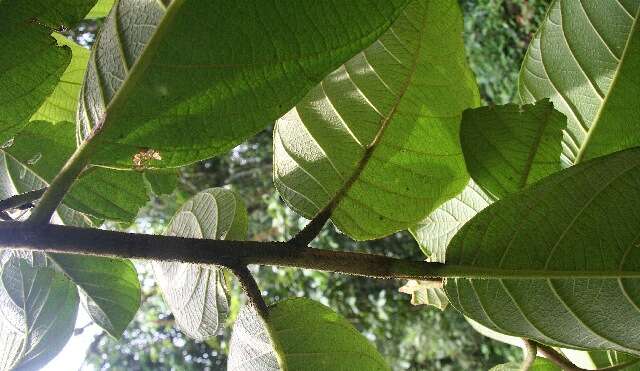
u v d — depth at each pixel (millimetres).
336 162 340
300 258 291
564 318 280
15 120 306
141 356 2578
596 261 267
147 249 278
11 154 416
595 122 328
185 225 404
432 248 404
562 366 366
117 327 483
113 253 274
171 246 281
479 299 287
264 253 291
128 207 387
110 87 253
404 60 338
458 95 344
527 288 278
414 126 342
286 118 350
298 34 235
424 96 341
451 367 2494
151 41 234
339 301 2375
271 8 230
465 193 389
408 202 343
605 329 276
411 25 335
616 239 263
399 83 339
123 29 251
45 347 472
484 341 2424
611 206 260
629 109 321
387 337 2459
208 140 259
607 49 316
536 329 288
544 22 337
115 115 250
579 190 262
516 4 2098
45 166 423
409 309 2500
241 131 257
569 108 336
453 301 291
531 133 320
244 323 338
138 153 261
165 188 439
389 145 341
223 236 379
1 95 299
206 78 243
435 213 401
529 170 327
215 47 236
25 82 300
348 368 341
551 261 272
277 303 336
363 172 339
